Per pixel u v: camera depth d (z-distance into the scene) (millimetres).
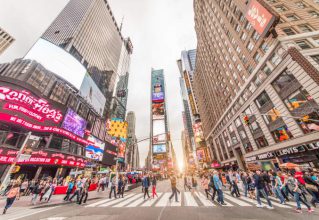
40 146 28969
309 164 18531
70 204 11484
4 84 25234
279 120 23047
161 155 99500
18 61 40688
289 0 26250
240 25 31438
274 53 22719
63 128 33375
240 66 33156
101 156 58219
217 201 10570
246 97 31969
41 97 30391
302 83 18578
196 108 108062
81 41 86125
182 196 13578
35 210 9578
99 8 115062
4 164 22484
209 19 50281
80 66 55781
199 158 74688
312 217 6492
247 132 32594
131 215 7816
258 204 8516
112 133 37531
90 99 61500
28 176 26812
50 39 79188
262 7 23000
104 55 113000
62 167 31891
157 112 120125
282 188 10008
